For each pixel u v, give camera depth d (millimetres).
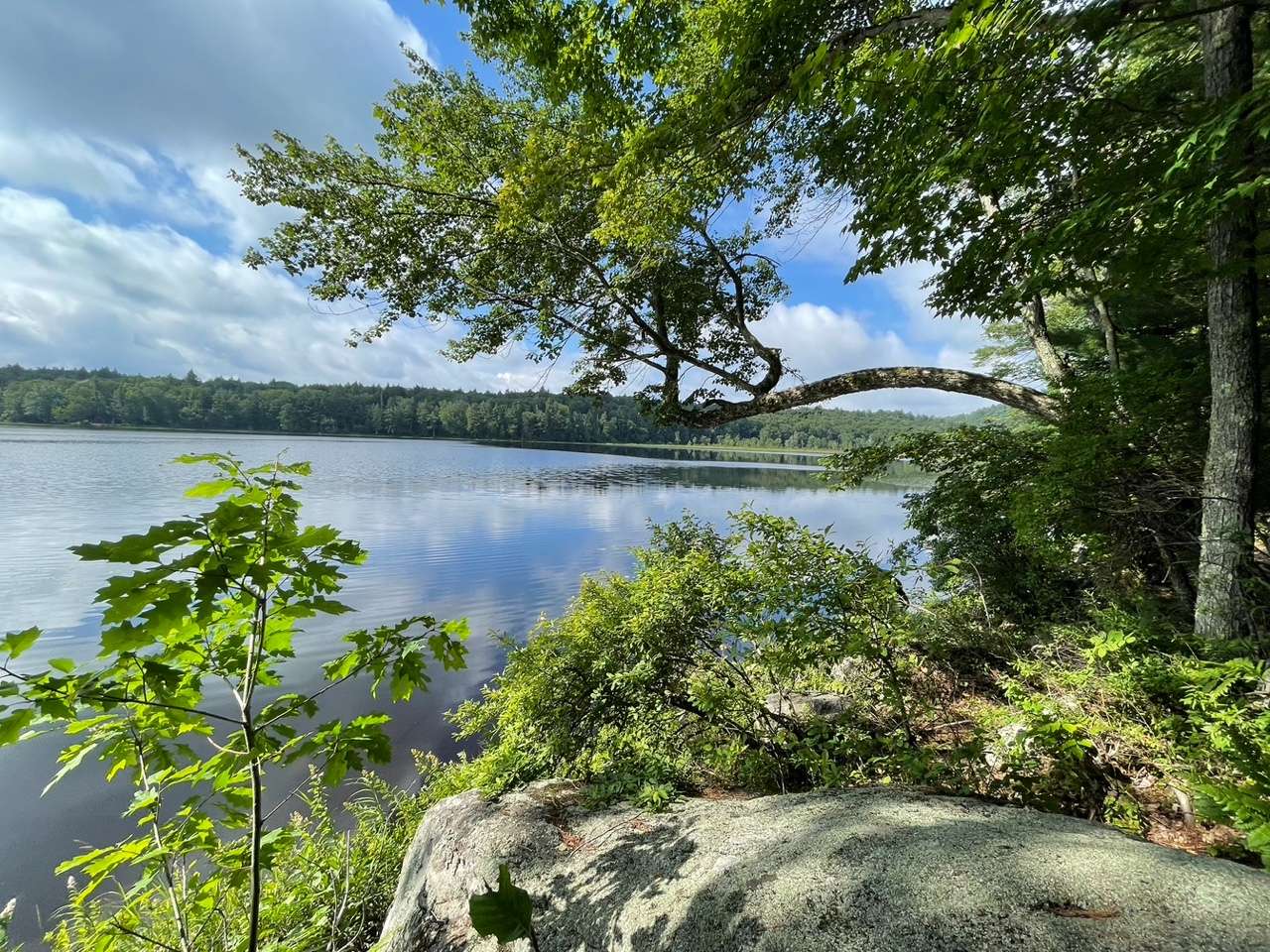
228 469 1464
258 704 8406
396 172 8281
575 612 4070
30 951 4203
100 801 6145
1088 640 3354
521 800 2973
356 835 4336
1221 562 3520
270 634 1764
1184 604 4332
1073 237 3180
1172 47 4605
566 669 3480
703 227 7617
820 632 2975
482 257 8141
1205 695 2318
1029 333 6828
